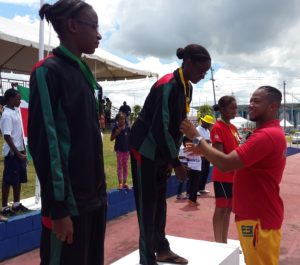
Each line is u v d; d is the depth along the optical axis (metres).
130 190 7.32
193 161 7.73
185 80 3.17
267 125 2.90
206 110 22.23
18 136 5.55
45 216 2.02
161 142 3.06
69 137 2.03
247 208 2.87
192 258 3.65
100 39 2.24
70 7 2.11
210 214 7.33
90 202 2.11
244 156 2.73
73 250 2.07
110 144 14.65
